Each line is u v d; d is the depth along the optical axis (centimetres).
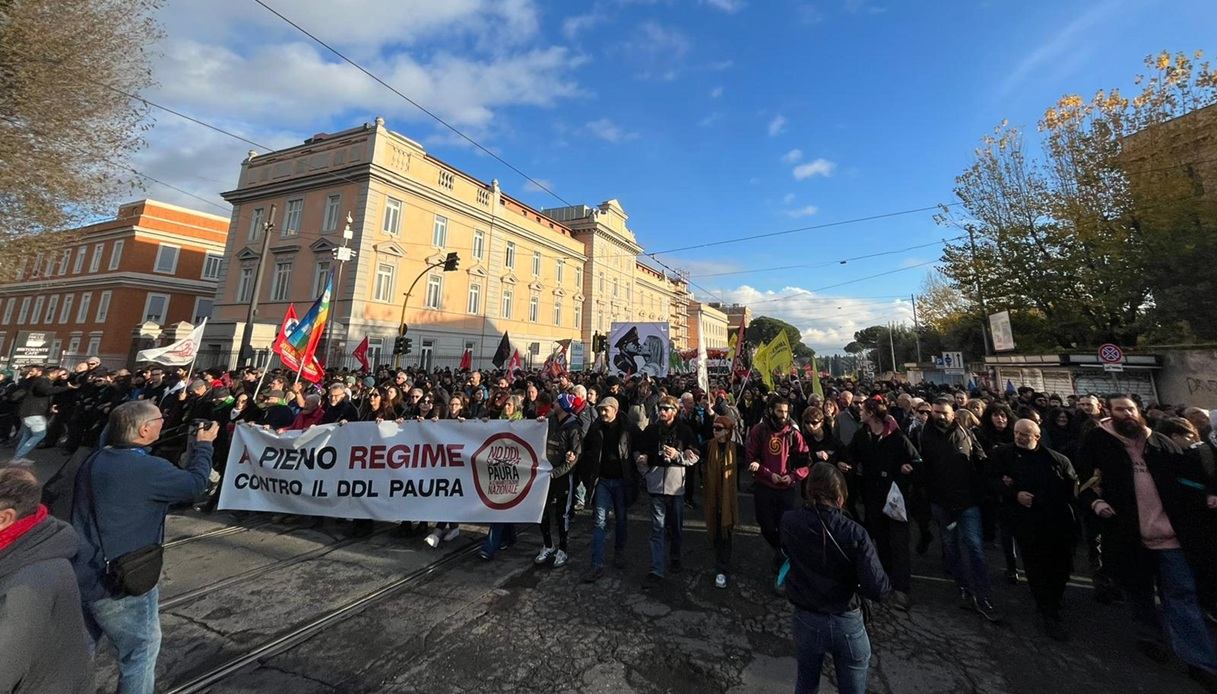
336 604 425
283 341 812
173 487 268
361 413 800
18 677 158
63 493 258
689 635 387
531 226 3712
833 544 254
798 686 262
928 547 629
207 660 340
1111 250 1688
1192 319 1438
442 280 2903
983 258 2134
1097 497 416
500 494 549
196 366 2630
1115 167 1722
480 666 341
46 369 1076
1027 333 2175
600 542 500
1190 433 381
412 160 2769
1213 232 1406
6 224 1095
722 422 519
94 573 244
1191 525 354
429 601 437
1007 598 478
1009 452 446
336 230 2555
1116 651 379
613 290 4834
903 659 363
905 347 5294
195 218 4094
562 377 1423
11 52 904
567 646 368
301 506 591
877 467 487
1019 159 2036
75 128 1022
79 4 978
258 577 478
